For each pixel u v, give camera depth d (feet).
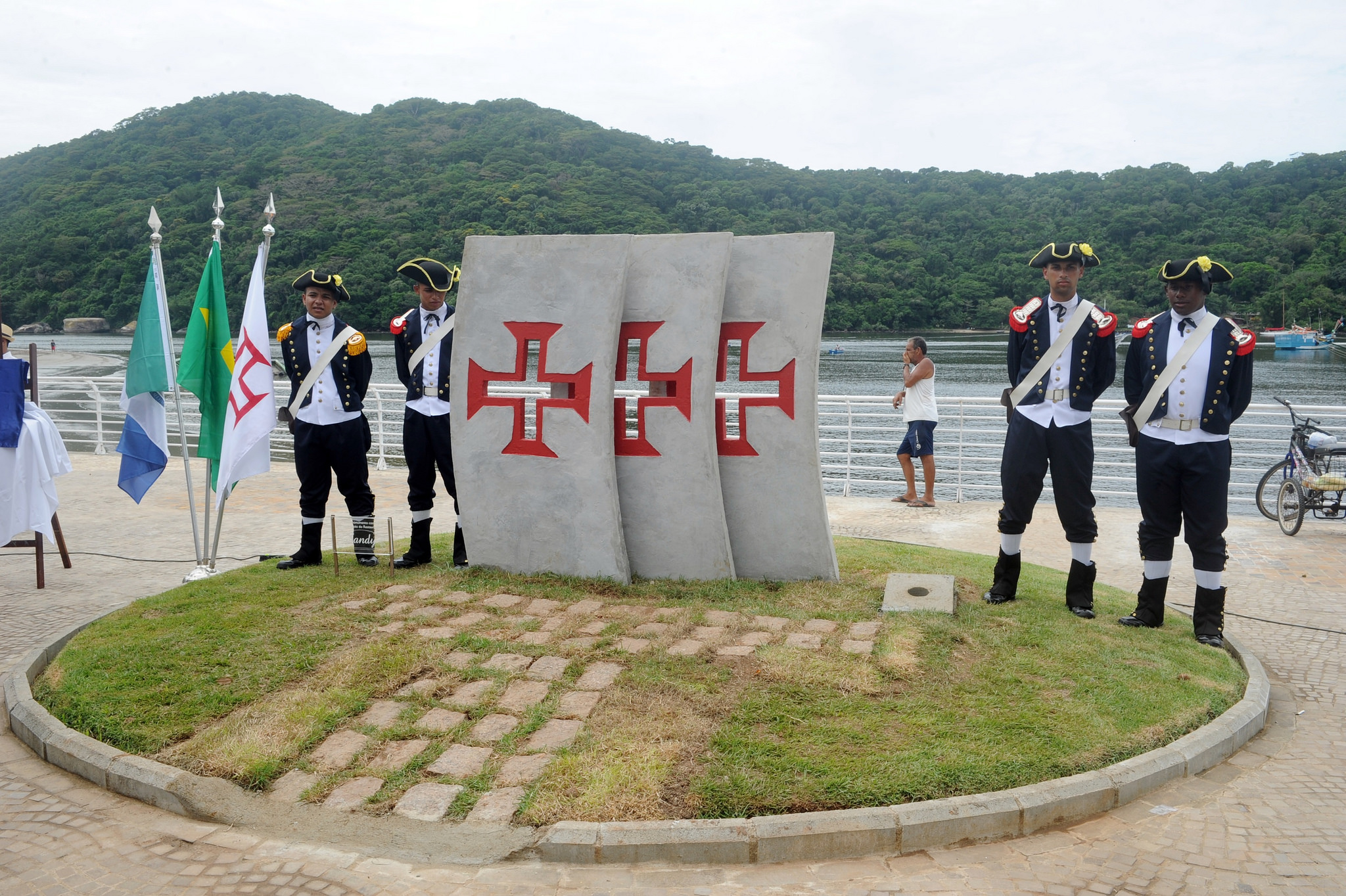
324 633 16.35
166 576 23.40
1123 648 15.84
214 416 22.52
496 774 11.72
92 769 12.35
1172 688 14.15
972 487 35.22
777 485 19.83
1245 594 21.67
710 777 11.28
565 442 19.65
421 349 20.97
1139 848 10.53
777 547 19.99
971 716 12.88
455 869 10.13
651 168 329.93
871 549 23.99
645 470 19.81
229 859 10.39
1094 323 17.51
